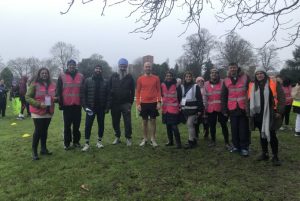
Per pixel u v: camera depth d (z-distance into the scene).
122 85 9.92
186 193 6.47
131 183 6.98
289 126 13.80
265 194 6.39
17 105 20.73
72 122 9.77
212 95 9.66
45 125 9.09
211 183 6.88
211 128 9.86
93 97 9.48
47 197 6.48
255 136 11.48
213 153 9.09
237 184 6.79
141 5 5.75
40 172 7.82
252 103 8.04
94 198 6.38
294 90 12.14
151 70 9.83
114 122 10.22
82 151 9.39
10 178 7.48
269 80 8.00
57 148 10.02
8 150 10.04
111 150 9.47
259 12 5.69
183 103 9.54
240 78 8.78
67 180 7.21
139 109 9.93
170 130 9.98
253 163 8.17
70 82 9.45
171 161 8.32
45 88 8.96
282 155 8.94
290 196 6.32
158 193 6.52
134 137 11.59
